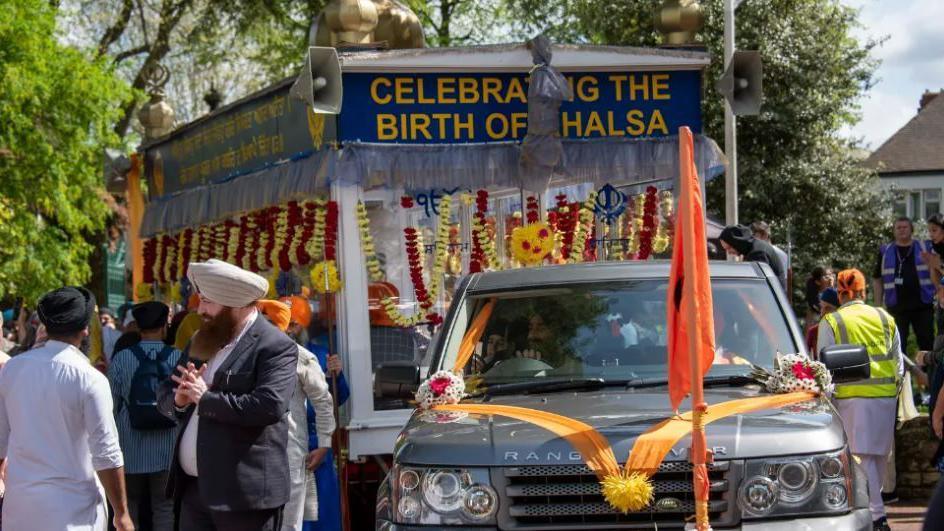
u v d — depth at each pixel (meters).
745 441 5.05
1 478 6.54
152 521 9.00
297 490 7.81
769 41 24.03
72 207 22.25
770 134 24.55
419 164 9.16
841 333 9.05
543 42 9.25
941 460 8.24
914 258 13.19
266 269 11.27
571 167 9.54
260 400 5.82
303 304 8.89
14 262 21.02
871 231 26.02
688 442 5.02
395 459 5.41
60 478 6.03
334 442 8.71
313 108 8.42
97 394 6.10
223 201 11.69
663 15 10.45
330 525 8.53
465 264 10.39
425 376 6.39
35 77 20.75
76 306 6.21
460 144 9.30
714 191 24.77
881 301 13.49
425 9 32.06
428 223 10.28
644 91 9.75
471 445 5.18
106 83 22.17
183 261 13.64
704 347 5.08
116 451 6.16
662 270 6.56
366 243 9.19
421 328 9.64
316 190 9.40
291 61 30.73
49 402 6.04
